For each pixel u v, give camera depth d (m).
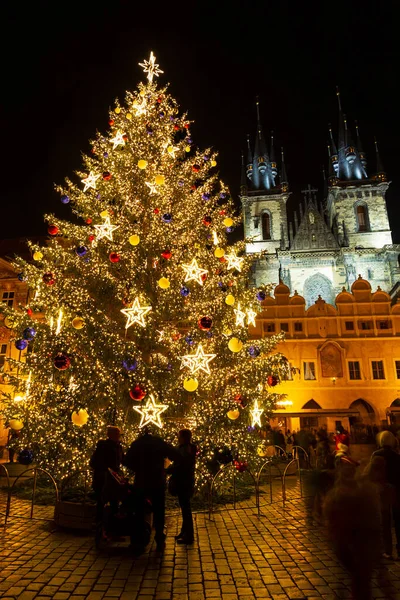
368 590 4.31
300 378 32.03
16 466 19.83
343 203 69.88
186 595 6.11
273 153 80.94
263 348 16.89
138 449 8.23
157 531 8.08
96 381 13.17
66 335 13.80
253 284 64.00
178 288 15.37
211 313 15.90
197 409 14.25
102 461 8.70
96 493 8.51
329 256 63.06
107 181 17.16
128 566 7.23
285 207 71.56
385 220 68.12
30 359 14.23
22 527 9.66
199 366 10.34
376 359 32.06
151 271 15.45
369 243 67.50
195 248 16.78
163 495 8.20
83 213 18.09
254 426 14.07
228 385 15.54
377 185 69.50
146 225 16.61
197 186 20.53
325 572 7.01
